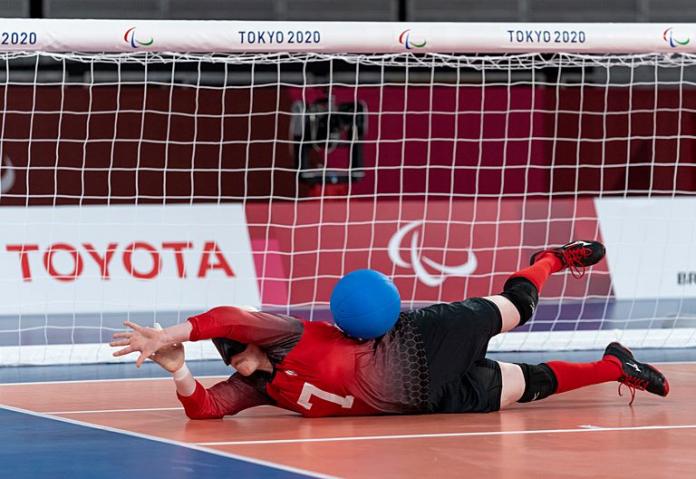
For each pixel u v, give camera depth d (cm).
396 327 1719
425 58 3412
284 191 4691
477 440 1497
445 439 1504
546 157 4966
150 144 4519
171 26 2669
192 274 3912
